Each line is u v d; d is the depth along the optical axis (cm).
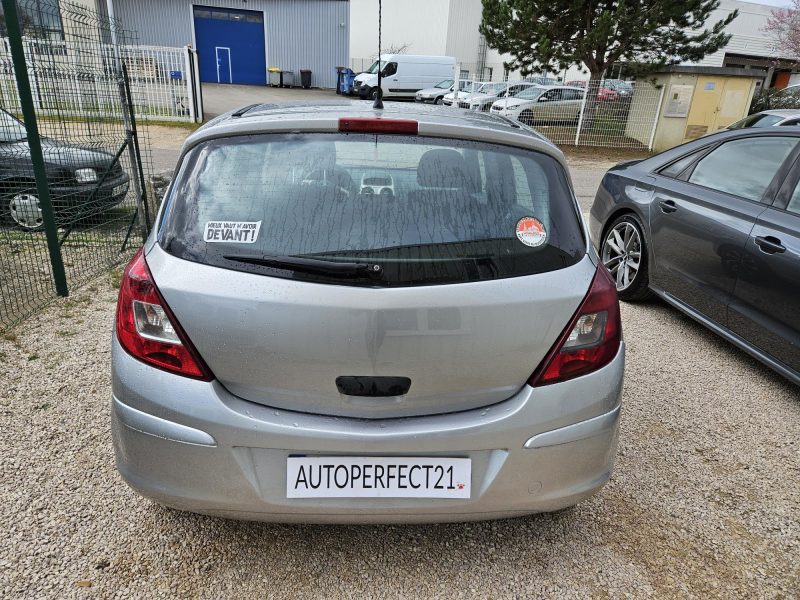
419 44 3138
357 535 220
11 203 550
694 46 1650
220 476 173
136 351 176
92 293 455
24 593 188
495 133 198
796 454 289
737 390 350
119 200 598
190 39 3062
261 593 193
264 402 175
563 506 192
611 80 1630
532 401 178
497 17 1666
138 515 224
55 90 523
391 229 177
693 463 278
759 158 376
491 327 172
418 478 176
